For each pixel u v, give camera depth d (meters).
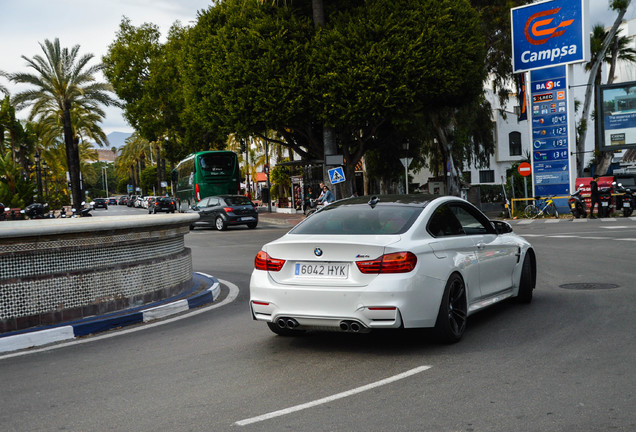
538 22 27.55
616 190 25.80
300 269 5.80
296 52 25.44
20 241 7.13
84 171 89.19
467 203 7.05
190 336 6.94
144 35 47.66
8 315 6.99
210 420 4.14
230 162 36.25
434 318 5.69
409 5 25.28
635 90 27.56
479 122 35.94
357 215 6.25
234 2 27.33
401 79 24.73
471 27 26.22
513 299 8.00
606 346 5.59
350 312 5.47
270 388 4.82
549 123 27.75
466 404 4.23
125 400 4.68
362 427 3.89
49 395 4.91
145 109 45.91
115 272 8.00
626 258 11.84
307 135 29.72
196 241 22.20
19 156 58.97
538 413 4.00
